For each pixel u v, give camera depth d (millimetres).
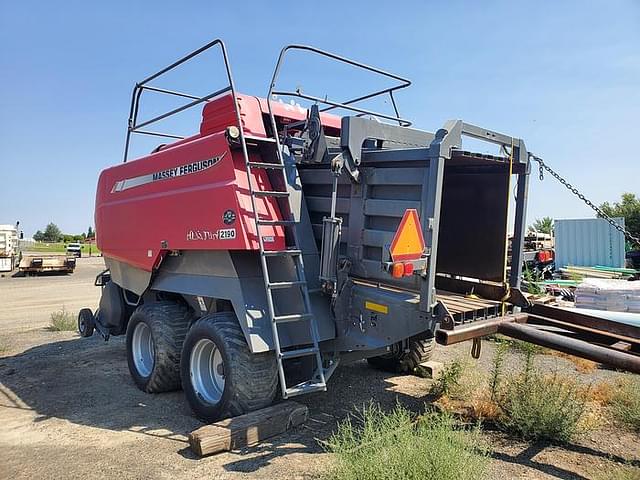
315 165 4812
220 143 4766
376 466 2982
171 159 5465
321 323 4457
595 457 3895
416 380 5992
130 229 6152
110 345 8320
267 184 4750
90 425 4750
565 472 3639
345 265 4344
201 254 5090
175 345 5539
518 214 4863
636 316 5730
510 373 6000
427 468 2990
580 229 16891
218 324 4562
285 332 4434
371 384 5836
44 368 6867
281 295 4566
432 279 3752
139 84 6152
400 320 3984
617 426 4508
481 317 4379
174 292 5531
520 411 4289
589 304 8195
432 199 3734
